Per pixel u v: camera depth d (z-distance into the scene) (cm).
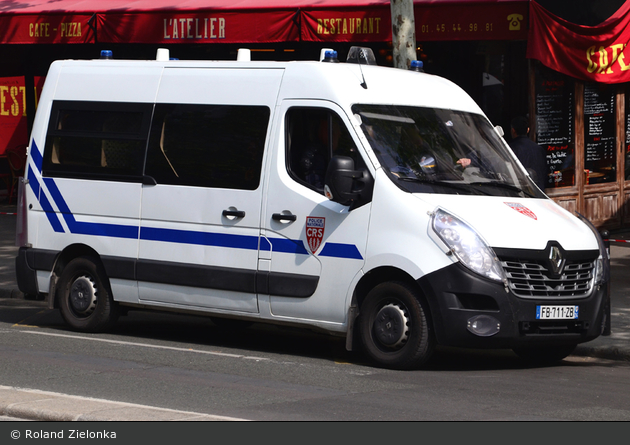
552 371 883
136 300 1009
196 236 962
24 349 932
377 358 853
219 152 959
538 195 937
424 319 829
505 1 1497
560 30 1559
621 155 1905
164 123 1002
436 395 741
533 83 1725
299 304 898
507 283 815
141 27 1762
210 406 687
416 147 895
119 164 1027
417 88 955
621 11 1664
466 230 818
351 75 912
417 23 1538
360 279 860
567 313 841
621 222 1917
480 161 927
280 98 927
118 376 800
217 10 1683
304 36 1622
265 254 917
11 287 1360
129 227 1012
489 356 970
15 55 2355
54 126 1087
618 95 1886
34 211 1091
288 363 880
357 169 871
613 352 955
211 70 986
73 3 1930
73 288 1061
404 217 839
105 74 1063
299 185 902
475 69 1742
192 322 1198
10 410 646
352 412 673
